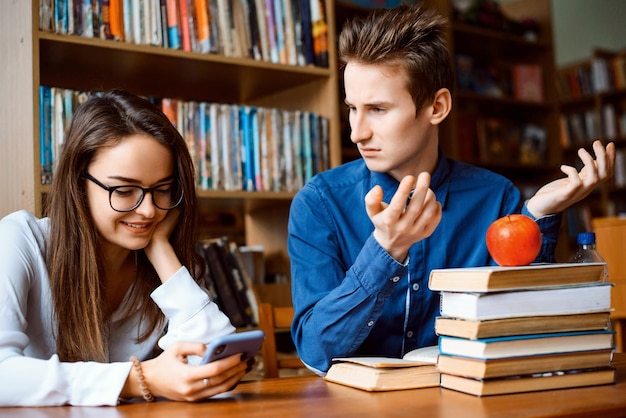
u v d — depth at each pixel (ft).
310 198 4.56
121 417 2.97
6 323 3.66
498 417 2.70
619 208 18.12
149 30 6.49
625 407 2.91
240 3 7.11
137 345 4.42
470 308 3.19
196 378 3.21
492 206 4.76
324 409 2.99
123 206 3.80
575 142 18.84
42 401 3.28
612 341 3.42
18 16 6.00
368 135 4.04
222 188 7.04
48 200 4.20
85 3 6.14
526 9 14.05
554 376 3.27
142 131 3.79
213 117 7.03
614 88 18.25
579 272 3.37
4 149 6.24
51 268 4.00
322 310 3.85
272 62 7.27
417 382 3.43
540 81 13.74
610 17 19.83
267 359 5.45
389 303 4.41
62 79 6.95
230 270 7.14
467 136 12.66
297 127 7.52
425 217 3.39
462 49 13.46
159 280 4.39
